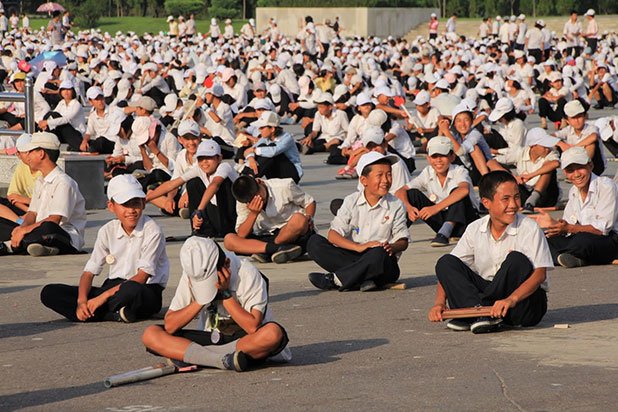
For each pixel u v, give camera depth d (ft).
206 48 199.82
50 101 96.43
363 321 34.27
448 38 217.97
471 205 48.65
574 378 27.02
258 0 277.23
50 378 28.22
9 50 164.66
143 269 34.65
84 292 34.71
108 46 204.64
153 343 28.45
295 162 61.41
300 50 187.83
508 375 27.43
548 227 42.70
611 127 76.33
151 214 58.95
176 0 323.98
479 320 31.71
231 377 27.76
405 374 27.76
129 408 25.30
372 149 54.08
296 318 34.91
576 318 34.06
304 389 26.53
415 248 48.03
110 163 66.90
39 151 46.52
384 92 88.74
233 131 82.48
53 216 46.68
